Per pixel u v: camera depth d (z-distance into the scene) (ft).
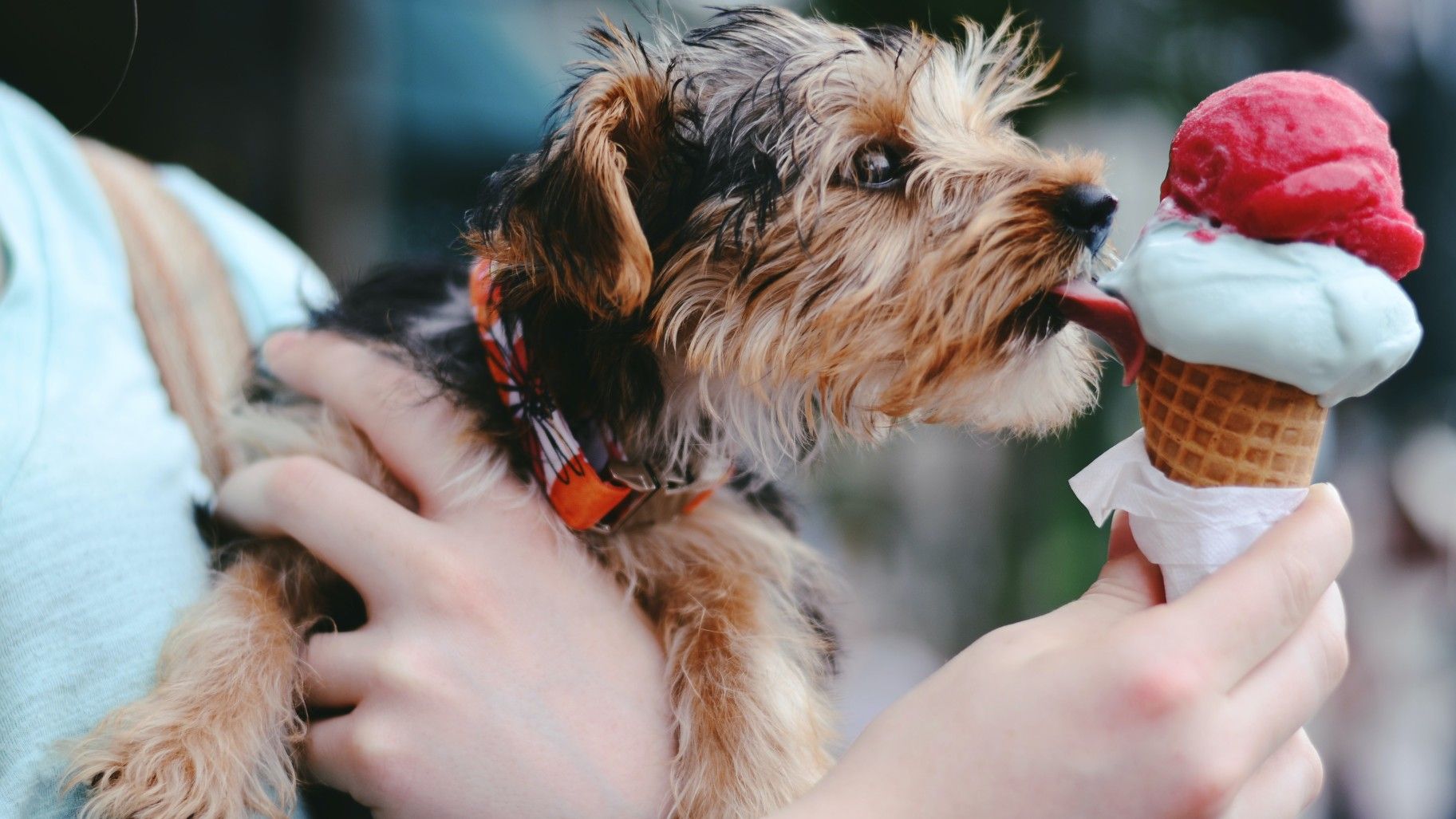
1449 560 15.05
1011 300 6.22
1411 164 17.31
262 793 5.72
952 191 6.66
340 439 7.11
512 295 6.56
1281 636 3.91
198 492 6.77
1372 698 14.87
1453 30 17.19
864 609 22.20
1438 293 17.07
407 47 23.21
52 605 5.22
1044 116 13.88
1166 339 4.14
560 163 5.93
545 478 6.40
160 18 18.83
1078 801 3.60
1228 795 3.59
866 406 6.82
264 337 8.14
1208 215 4.17
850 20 12.51
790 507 9.24
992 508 20.06
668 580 7.41
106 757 5.43
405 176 23.66
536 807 5.34
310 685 6.10
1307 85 4.09
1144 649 3.64
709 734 6.25
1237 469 4.28
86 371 6.11
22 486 5.24
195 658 6.04
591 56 7.04
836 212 6.72
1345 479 16.39
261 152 20.90
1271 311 3.89
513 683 5.54
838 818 3.67
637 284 5.64
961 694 3.93
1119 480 4.62
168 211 8.00
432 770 5.31
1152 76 15.51
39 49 8.25
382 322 7.67
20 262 6.06
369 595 5.93
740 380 6.77
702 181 6.77
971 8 13.07
